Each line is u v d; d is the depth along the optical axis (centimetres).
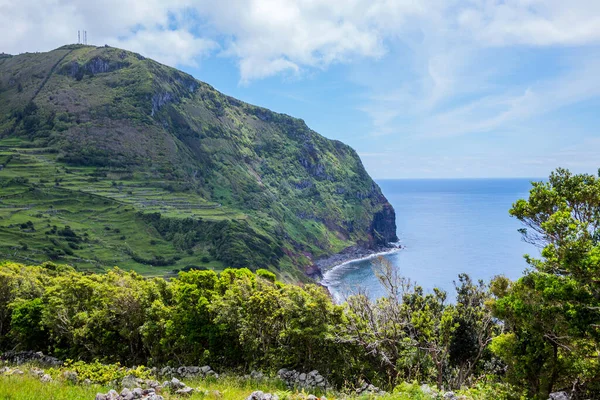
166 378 2216
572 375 1553
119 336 2875
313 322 2111
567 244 1379
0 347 3559
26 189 17325
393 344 2114
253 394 1458
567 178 1645
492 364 2203
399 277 2541
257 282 2641
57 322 3000
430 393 1598
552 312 1408
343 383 2031
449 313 2019
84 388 1645
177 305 2583
